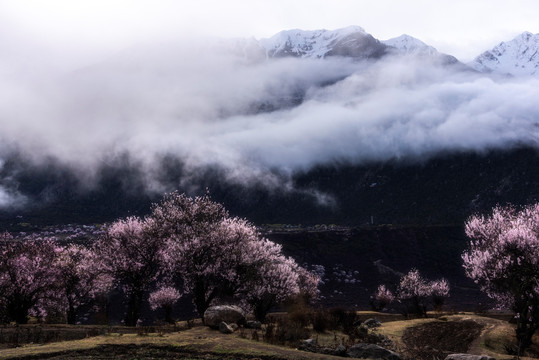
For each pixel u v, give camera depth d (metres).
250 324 23.69
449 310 56.50
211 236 34.78
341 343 21.98
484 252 28.55
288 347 19.11
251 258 36.44
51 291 42.78
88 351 15.97
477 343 27.69
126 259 38.72
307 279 54.72
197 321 33.47
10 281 38.72
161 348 16.61
